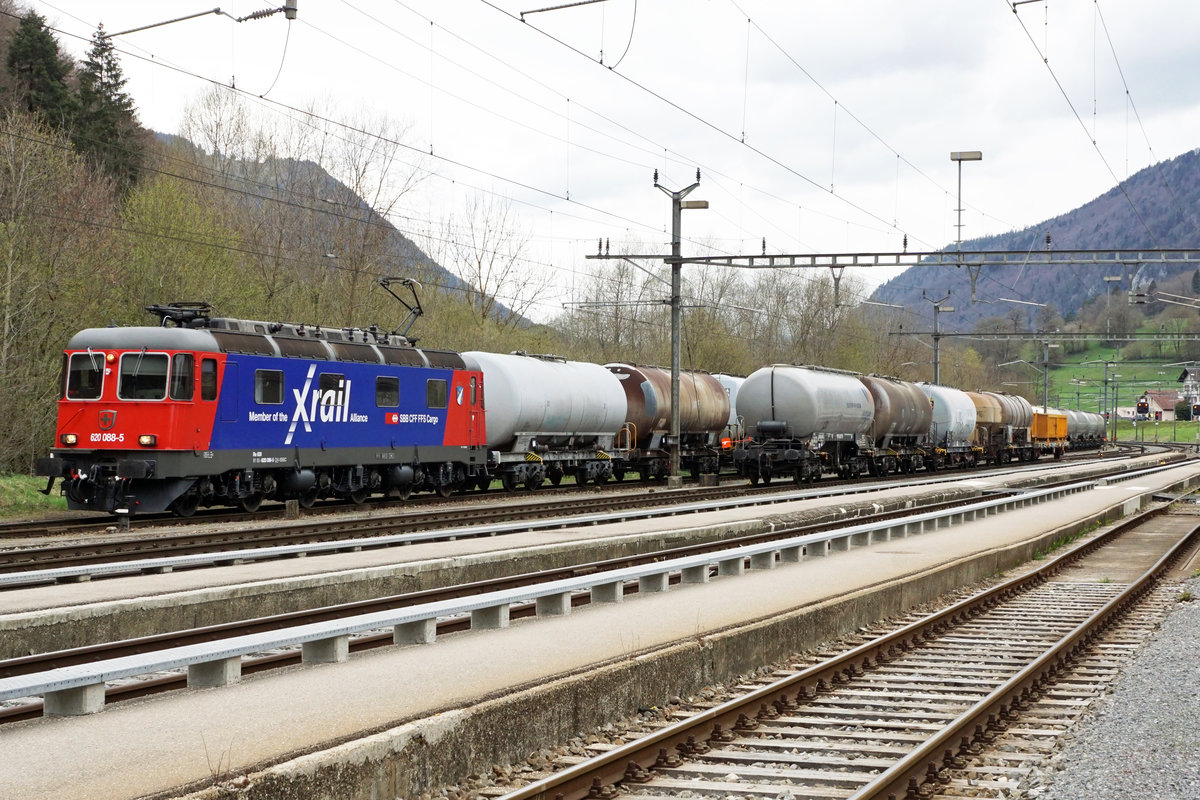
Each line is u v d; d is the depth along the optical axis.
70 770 7.01
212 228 40.09
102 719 8.40
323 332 28.58
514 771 8.46
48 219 34.78
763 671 12.23
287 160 53.88
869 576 17.22
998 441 69.06
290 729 8.02
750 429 42.88
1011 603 18.03
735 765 8.66
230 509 28.73
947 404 57.81
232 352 25.27
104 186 44.31
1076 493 43.84
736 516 28.16
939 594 18.31
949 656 13.39
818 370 44.38
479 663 10.41
